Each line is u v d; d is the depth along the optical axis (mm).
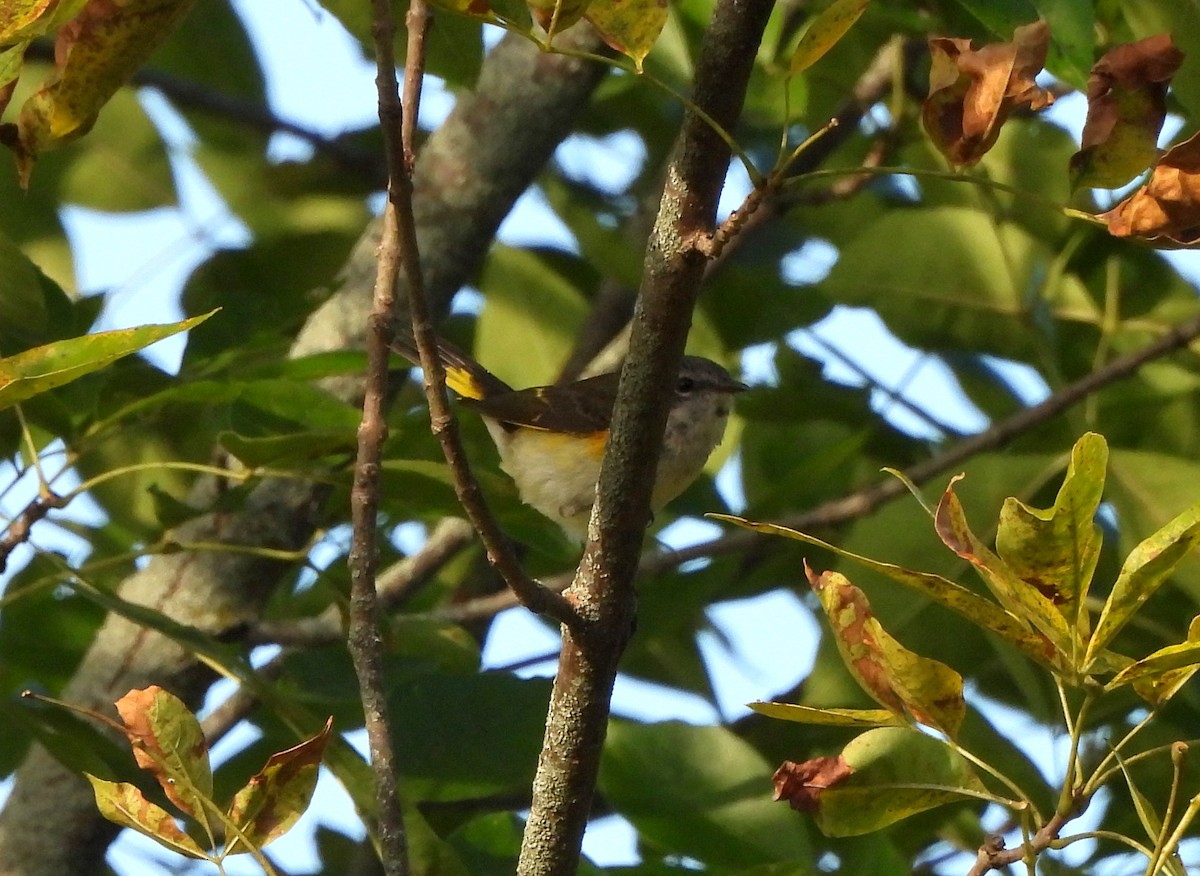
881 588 9367
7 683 11180
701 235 5066
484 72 10383
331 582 7652
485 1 4410
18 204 12562
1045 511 4344
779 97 11242
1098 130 4742
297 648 9523
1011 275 10766
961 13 10336
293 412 8289
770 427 12125
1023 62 4621
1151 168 4746
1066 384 11227
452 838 8594
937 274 10883
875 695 5340
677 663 11070
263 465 7434
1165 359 11023
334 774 6598
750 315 12281
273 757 5098
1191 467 9516
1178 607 9727
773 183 4613
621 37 4492
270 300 9508
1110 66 4746
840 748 9648
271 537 9578
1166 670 4477
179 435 11297
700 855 8125
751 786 8359
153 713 5070
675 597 9969
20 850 8969
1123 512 9578
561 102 10258
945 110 4695
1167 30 7559
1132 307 11148
